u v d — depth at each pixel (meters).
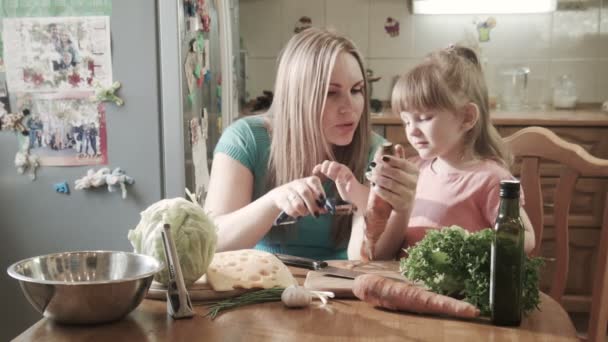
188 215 1.07
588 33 3.49
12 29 1.94
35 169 1.99
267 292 1.05
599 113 3.18
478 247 1.00
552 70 3.54
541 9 3.47
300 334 0.91
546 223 2.96
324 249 1.53
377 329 0.93
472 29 3.57
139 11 1.92
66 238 2.02
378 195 1.19
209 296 1.05
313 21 3.70
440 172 1.56
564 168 1.60
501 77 3.56
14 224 2.02
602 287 1.43
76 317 0.93
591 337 1.46
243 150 1.55
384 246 1.32
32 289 0.92
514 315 0.94
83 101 1.96
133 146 1.97
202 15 2.19
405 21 3.63
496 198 1.46
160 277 1.06
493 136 1.58
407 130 1.53
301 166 1.47
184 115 2.00
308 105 1.41
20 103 1.96
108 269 1.06
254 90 3.78
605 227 1.43
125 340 0.89
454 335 0.90
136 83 1.95
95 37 1.93
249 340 0.89
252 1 3.72
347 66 1.41
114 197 2.00
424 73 1.46
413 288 0.99
